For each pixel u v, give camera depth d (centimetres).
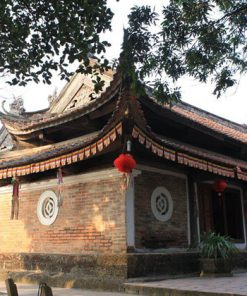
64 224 1379
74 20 808
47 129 1542
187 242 1392
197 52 751
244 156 1830
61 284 1265
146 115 1369
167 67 742
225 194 1627
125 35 750
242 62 780
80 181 1362
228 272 1307
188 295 977
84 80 1589
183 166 1404
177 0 711
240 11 734
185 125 1471
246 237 1647
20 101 1883
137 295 1056
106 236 1245
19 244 1514
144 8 740
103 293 1100
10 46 830
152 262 1206
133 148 1179
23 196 1548
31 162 1345
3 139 1980
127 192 1230
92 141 1148
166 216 1341
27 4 802
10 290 685
